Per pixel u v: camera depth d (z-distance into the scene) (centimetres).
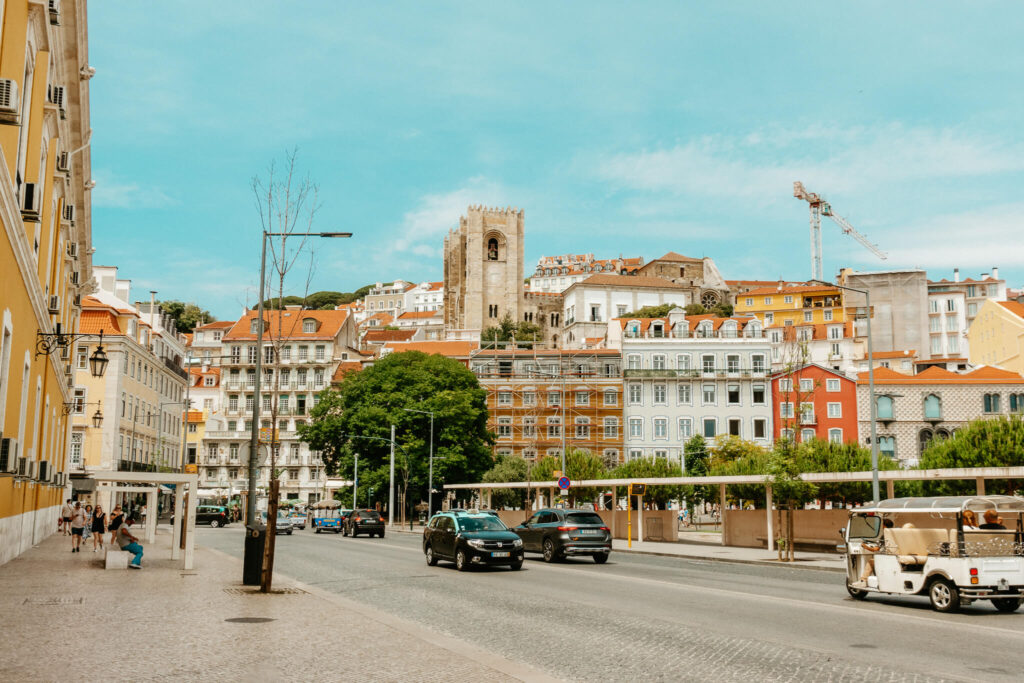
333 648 1081
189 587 1877
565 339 17375
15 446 1839
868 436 8862
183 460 6725
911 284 14688
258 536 2000
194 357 15825
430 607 1656
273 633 1203
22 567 2269
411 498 7794
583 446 10144
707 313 16775
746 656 1105
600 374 10425
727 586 2142
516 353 10738
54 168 2550
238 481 11131
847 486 4334
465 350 11825
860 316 14775
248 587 1909
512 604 1708
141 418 7388
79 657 987
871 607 1678
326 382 11338
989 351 10238
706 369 10319
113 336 6556
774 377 10050
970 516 1638
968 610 1633
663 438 10162
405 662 989
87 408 6425
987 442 5097
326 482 11106
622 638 1258
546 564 2998
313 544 4412
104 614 1384
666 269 19450
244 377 11438
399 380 8075
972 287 15125
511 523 6209
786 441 3272
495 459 8706
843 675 980
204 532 5800
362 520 5569
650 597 1845
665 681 949
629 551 3984
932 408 8775
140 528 5647
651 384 10294
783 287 16775
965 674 986
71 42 2277
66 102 2409
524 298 18538
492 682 880
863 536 1859
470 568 2686
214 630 1223
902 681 946
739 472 6159
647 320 11338
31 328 2241
